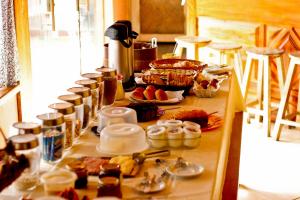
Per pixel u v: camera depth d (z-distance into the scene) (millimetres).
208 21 5781
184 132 2174
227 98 3000
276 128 4777
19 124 1932
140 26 8617
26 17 3738
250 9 5289
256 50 4852
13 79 3621
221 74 3504
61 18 4844
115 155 2096
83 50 5980
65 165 1928
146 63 3652
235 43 5516
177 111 2705
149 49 3633
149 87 2898
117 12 6492
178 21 8547
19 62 3691
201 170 1918
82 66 5867
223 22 5602
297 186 3895
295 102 5066
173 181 1859
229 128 3062
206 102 2898
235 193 2600
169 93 2955
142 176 1905
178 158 1988
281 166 4234
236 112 3771
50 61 4406
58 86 4535
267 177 4043
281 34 5086
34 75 4137
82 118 2336
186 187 1814
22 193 1779
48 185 1594
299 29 4926
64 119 2070
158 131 2176
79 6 5527
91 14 6211
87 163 1981
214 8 5656
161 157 2078
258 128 5082
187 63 3490
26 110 3818
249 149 4578
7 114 3541
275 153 4492
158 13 8539
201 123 2406
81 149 2162
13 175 1710
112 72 2756
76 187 1787
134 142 2141
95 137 2312
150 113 2520
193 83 3076
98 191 1657
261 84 5062
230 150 3123
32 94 3904
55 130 1992
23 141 1755
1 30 3428
